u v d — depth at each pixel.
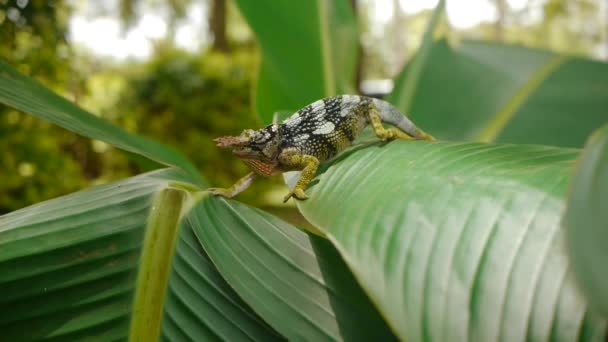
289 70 0.66
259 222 0.42
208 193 0.43
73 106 0.50
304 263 0.40
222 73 1.56
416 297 0.34
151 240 0.41
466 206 0.36
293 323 0.38
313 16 0.65
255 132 0.48
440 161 0.39
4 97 0.44
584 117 0.64
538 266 0.33
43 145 0.95
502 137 0.64
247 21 0.66
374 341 0.38
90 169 1.54
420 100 0.67
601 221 0.25
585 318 0.31
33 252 0.40
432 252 0.35
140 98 1.54
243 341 0.39
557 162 0.37
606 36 5.10
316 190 0.45
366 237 0.36
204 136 1.53
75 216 0.41
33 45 0.84
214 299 0.40
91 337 0.39
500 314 0.32
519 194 0.35
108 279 0.40
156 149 0.54
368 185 0.40
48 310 0.39
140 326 0.39
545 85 0.65
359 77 1.62
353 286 0.40
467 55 0.68
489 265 0.34
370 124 0.52
